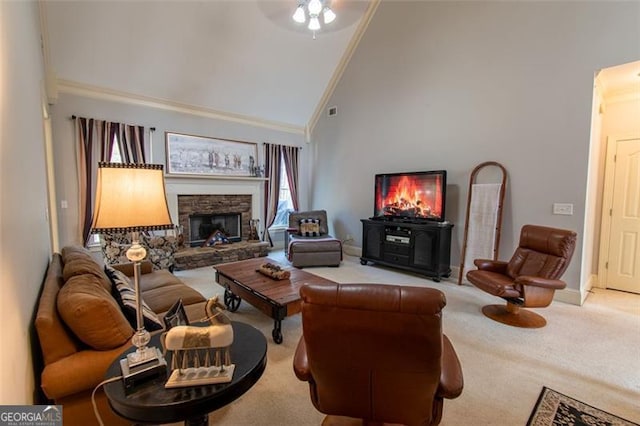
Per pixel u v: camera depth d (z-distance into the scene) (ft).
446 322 9.61
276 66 17.56
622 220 12.57
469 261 13.71
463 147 14.12
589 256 12.30
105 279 6.81
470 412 5.71
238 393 3.81
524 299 9.37
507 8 12.43
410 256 14.82
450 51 14.34
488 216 13.10
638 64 9.87
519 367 7.19
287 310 8.25
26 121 5.24
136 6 12.34
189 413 3.50
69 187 13.65
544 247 10.18
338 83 20.06
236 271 10.73
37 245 5.75
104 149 14.28
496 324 9.46
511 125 12.55
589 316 10.03
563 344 8.25
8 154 3.59
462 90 14.02
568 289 11.23
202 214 17.98
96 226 3.84
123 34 12.94
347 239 20.29
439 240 13.80
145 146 15.62
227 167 18.85
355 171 19.48
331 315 3.63
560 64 11.23
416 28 15.57
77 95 13.66
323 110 21.38
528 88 12.03
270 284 9.39
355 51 18.67
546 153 11.70
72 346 4.44
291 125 21.90
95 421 4.48
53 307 4.60
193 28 13.96
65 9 11.41
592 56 10.54
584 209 10.93
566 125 11.19
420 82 15.61
